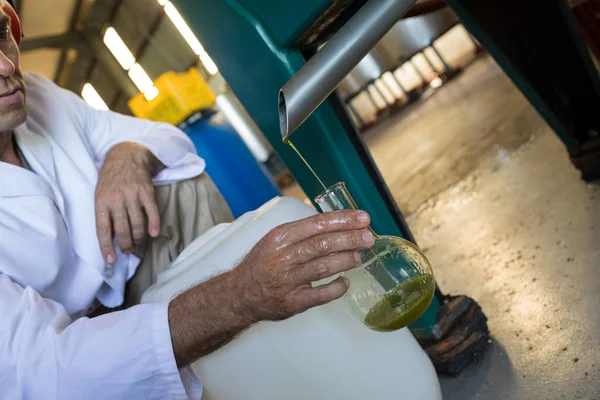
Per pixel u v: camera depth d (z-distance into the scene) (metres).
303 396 1.06
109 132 1.58
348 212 0.81
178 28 6.10
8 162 1.30
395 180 4.12
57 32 6.18
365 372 1.06
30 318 1.00
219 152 2.77
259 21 1.30
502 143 3.04
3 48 1.14
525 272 1.65
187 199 1.57
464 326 1.42
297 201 1.15
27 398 0.97
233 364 1.07
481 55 9.05
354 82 9.88
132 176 1.38
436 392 1.11
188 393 1.01
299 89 0.81
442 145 4.21
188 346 0.95
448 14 8.98
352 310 0.90
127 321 0.98
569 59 1.75
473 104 5.06
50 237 1.25
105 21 6.34
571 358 1.24
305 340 1.06
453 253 2.06
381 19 0.81
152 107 2.93
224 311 0.91
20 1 5.41
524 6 1.64
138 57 6.67
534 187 2.18
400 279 0.86
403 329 1.13
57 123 1.44
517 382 1.27
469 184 2.74
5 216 1.21
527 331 1.40
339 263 0.81
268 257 0.84
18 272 1.20
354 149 1.39
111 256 1.32
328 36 1.32
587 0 2.11
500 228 2.02
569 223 1.76
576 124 1.87
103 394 0.96
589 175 1.92
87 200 1.37
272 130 1.49
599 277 1.43
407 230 1.49
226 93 4.26
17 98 1.11
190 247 1.24
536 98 1.80
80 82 6.90
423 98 9.05
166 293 1.13
